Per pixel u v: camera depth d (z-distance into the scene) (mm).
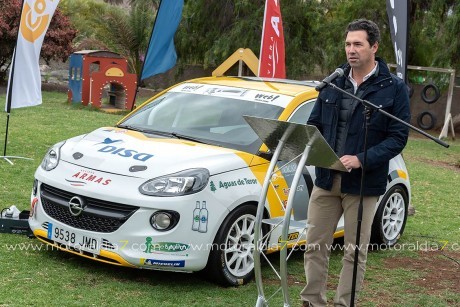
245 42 25984
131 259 6656
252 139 7688
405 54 9633
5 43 27062
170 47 12164
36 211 7367
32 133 15070
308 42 27141
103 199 6766
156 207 6625
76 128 16750
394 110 5863
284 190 7551
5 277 6758
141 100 26938
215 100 8367
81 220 6938
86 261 7469
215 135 7836
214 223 6844
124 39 31016
